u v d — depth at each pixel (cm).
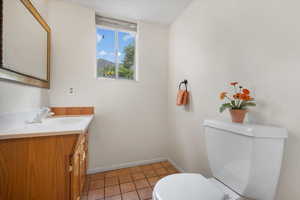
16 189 87
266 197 82
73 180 98
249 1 104
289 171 80
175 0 170
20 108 114
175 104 206
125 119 205
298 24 78
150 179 176
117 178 178
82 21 181
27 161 89
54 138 93
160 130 225
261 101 95
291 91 80
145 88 215
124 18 205
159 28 222
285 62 83
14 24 105
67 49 176
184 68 185
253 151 77
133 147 210
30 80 126
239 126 85
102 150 194
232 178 89
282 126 84
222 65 127
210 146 107
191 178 98
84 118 155
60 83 174
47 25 158
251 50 103
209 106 142
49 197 92
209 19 143
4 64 95
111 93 197
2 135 83
